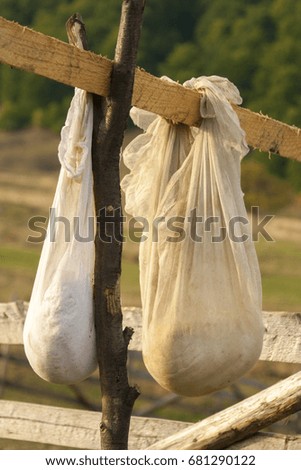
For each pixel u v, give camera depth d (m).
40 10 109.81
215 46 102.81
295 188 68.69
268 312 11.37
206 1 113.75
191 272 9.16
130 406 8.73
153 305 9.28
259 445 10.21
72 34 8.78
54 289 8.43
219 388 9.34
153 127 9.83
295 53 95.00
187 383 9.17
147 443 11.94
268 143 10.60
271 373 26.12
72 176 8.43
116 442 8.71
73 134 8.58
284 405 9.74
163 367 9.17
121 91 8.50
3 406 13.35
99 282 8.62
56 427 12.93
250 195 66.56
